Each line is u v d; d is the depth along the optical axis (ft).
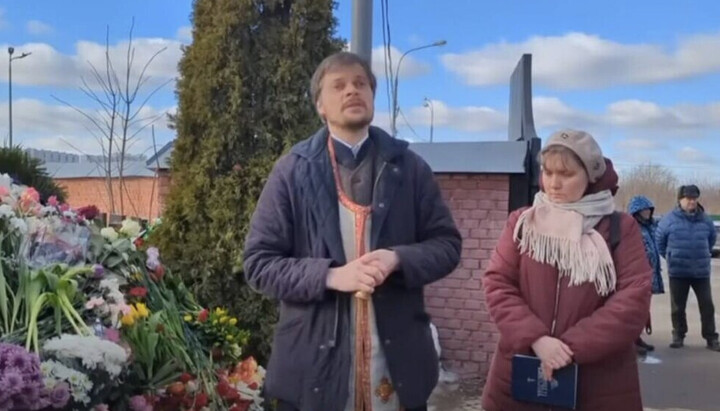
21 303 7.61
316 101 7.52
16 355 6.30
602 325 7.45
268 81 13.23
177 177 13.56
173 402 8.30
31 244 8.60
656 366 22.15
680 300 25.44
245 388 9.37
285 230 7.13
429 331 7.38
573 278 7.71
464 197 18.60
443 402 16.63
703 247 25.16
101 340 7.18
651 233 24.16
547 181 8.06
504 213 18.33
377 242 6.98
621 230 7.89
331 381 6.79
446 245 7.34
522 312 7.85
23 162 14.73
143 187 41.83
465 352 18.62
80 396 6.61
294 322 6.97
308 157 7.23
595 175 7.95
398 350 6.93
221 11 13.25
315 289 6.68
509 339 7.83
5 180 10.23
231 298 12.91
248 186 12.85
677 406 17.52
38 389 6.25
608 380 7.64
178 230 13.23
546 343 7.60
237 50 13.19
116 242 9.53
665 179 142.41
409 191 7.30
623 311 7.46
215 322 10.18
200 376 8.92
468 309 18.61
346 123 7.14
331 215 6.99
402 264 6.80
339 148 7.22
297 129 13.14
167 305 9.43
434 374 7.27
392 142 7.39
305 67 13.35
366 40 12.99
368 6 12.98
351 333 6.86
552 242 7.84
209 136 13.20
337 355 6.81
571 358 7.48
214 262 12.81
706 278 25.12
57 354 6.81
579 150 7.86
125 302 8.58
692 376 20.72
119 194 36.32
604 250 7.71
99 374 6.89
